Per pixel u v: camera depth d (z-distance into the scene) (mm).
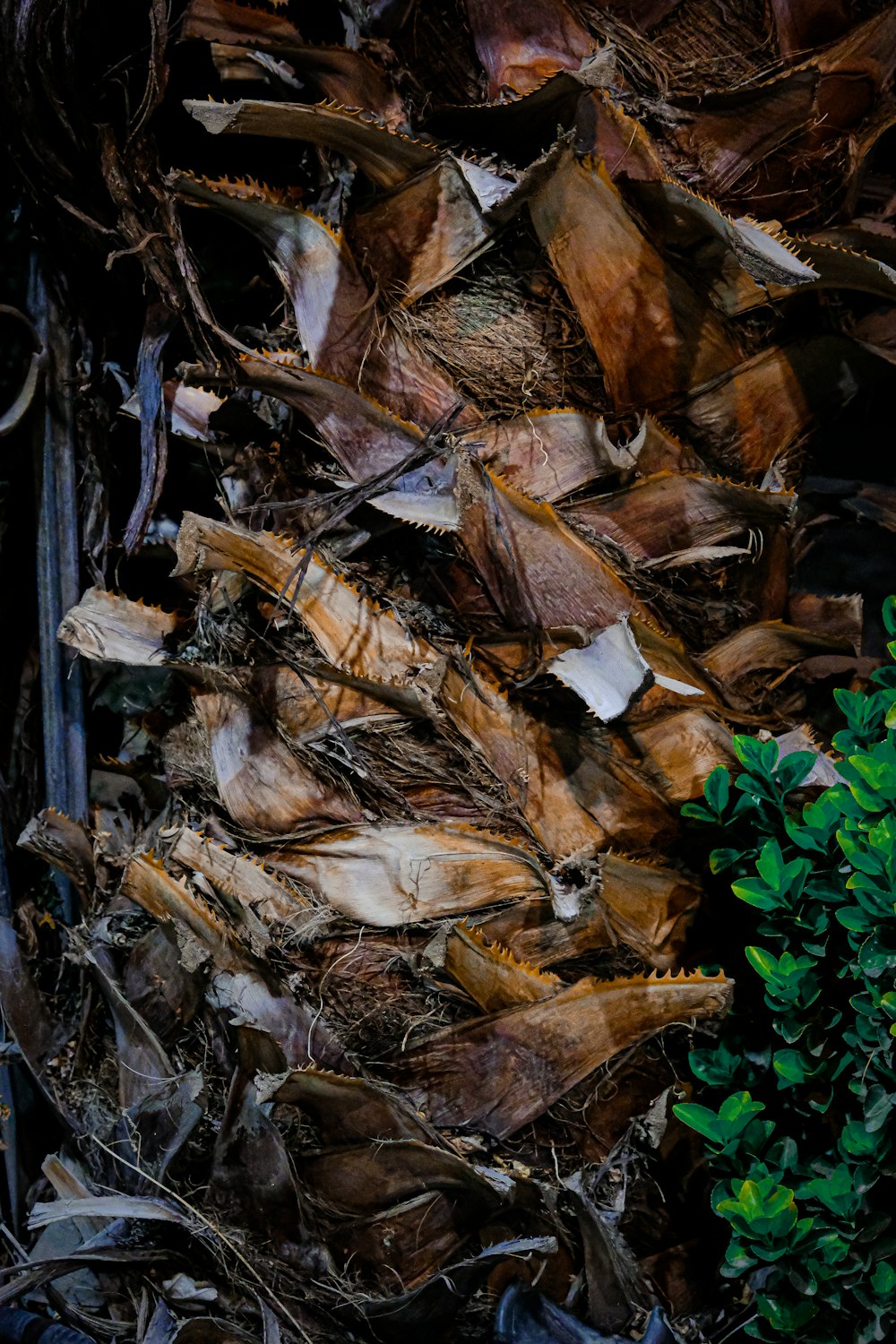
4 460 1806
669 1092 1521
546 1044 1527
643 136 1551
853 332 1604
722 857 1520
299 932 1552
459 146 1589
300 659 1579
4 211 1805
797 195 1629
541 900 1544
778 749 1525
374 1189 1535
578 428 1556
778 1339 1461
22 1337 1587
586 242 1559
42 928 1782
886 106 1621
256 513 1617
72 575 1760
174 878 1552
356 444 1577
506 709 1557
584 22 1601
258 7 1630
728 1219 1473
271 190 1564
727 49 1615
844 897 1469
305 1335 1517
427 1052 1537
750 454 1616
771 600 1626
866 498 1687
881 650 1779
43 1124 1763
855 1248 1451
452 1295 1509
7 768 1811
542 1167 1549
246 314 1724
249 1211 1541
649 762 1560
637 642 1538
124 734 1778
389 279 1592
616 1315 1521
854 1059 1469
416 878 1544
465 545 1544
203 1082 1574
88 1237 1645
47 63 1619
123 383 1752
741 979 1558
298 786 1571
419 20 1607
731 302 1575
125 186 1639
